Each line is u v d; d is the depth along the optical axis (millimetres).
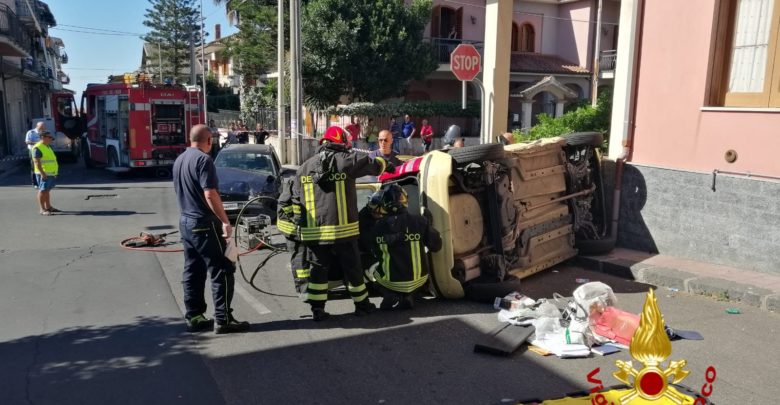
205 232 5199
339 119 26156
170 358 4824
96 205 13086
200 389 4281
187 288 5410
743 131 6855
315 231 5477
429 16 26359
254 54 30641
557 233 7227
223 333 5371
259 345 5098
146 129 17875
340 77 25344
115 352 4945
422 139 24328
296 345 5094
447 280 5988
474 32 31562
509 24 11562
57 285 6934
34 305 6195
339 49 24312
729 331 5324
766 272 6625
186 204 5262
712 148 7184
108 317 5836
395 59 25266
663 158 7727
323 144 5637
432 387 4293
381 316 5785
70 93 25250
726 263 7000
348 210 5535
